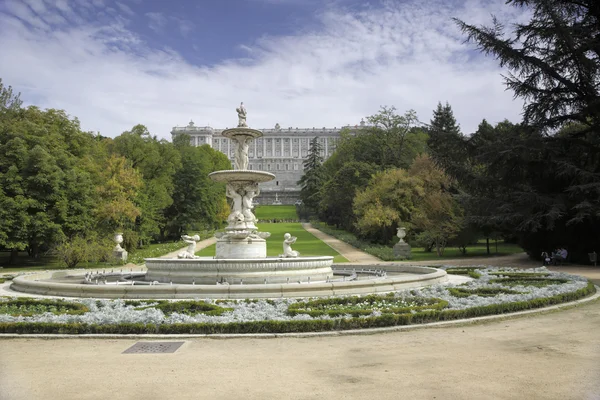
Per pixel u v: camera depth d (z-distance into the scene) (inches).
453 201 1530.5
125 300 498.9
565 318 442.0
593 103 989.8
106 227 1603.1
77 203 1396.4
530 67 1047.0
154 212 2031.3
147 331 375.6
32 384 248.8
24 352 322.0
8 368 281.9
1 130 1365.7
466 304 463.8
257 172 773.9
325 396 228.5
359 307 477.7
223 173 773.9
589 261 1167.6
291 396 228.7
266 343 347.9
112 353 318.7
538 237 1229.7
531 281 715.4
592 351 314.7
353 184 2244.1
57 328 376.5
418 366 280.8
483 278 729.0
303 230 2861.7
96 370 276.4
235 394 232.1
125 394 232.2
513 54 1032.8
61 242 1348.4
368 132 2691.9
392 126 2581.2
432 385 244.1
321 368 278.8
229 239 768.3
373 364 286.8
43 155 1333.7
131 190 1684.3
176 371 273.7
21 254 1877.5
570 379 252.1
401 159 2440.9
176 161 2294.5
